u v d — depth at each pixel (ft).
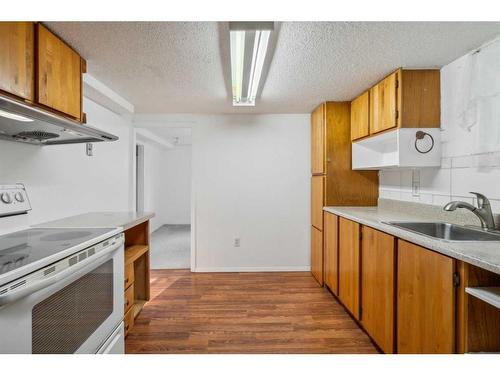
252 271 12.29
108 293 5.47
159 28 5.34
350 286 8.05
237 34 5.32
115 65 7.02
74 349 4.39
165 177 25.45
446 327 4.28
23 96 4.68
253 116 12.25
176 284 10.69
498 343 3.98
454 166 6.73
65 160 7.66
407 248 5.34
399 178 8.99
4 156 5.76
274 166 12.29
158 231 21.93
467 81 6.26
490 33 5.48
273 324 7.72
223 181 12.25
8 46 4.36
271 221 12.34
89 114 8.97
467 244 4.46
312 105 10.91
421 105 7.16
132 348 6.57
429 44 5.96
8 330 3.23
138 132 15.57
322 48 6.12
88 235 5.27
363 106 9.18
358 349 6.56
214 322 7.81
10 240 4.87
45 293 3.69
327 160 10.39
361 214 8.17
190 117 12.16
